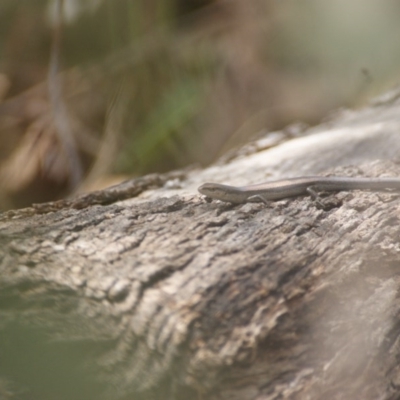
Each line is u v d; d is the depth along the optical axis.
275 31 13.33
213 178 6.65
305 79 13.70
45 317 3.98
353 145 7.20
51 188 11.15
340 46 14.10
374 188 5.42
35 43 12.98
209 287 3.57
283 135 8.47
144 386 3.74
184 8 13.09
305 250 4.10
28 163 11.02
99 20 12.11
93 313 3.80
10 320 4.06
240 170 6.89
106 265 3.81
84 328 3.88
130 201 5.57
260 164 7.04
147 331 3.53
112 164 10.82
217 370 3.36
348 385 3.72
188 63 11.64
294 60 13.86
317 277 3.91
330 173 5.87
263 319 3.52
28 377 4.12
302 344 3.59
